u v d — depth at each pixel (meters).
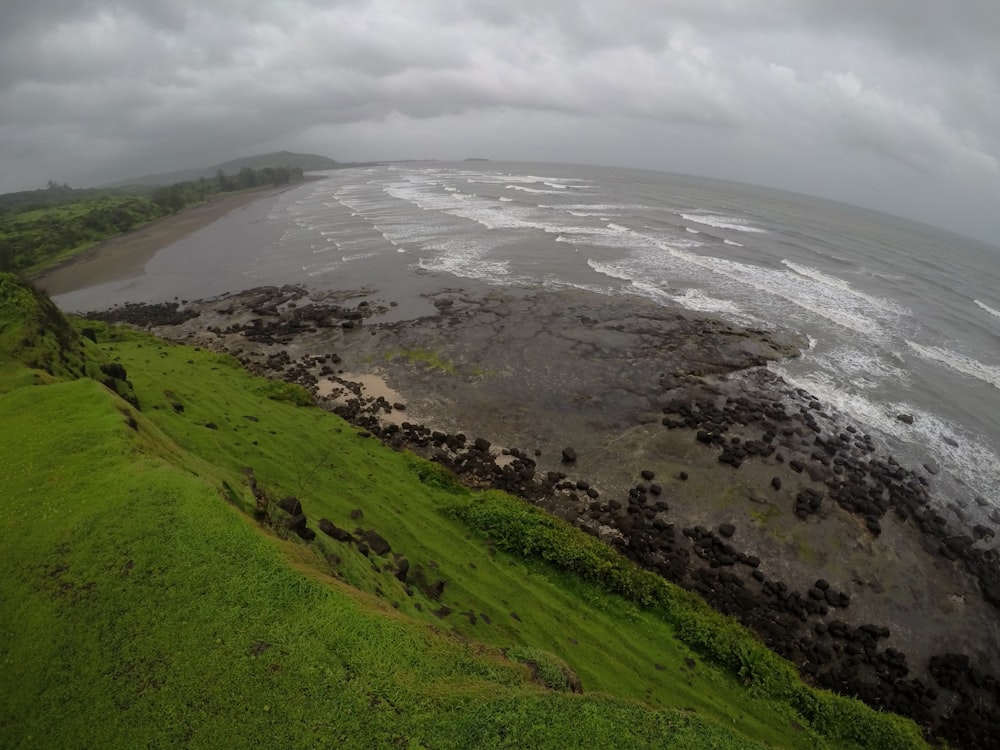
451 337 33.22
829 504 20.70
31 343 14.57
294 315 37.34
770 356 31.75
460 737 6.54
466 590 13.33
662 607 14.77
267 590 7.82
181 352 27.25
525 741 6.66
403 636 7.74
